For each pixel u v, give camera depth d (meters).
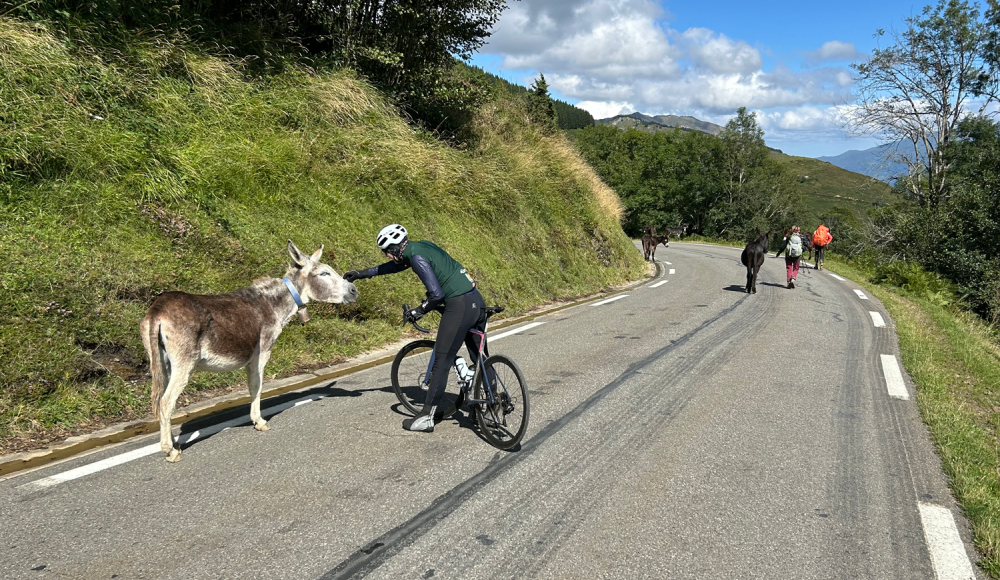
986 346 11.36
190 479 3.88
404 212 10.98
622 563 3.07
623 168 70.50
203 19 10.96
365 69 14.02
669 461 4.39
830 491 3.97
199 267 6.83
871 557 3.20
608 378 6.59
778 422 5.29
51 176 6.60
